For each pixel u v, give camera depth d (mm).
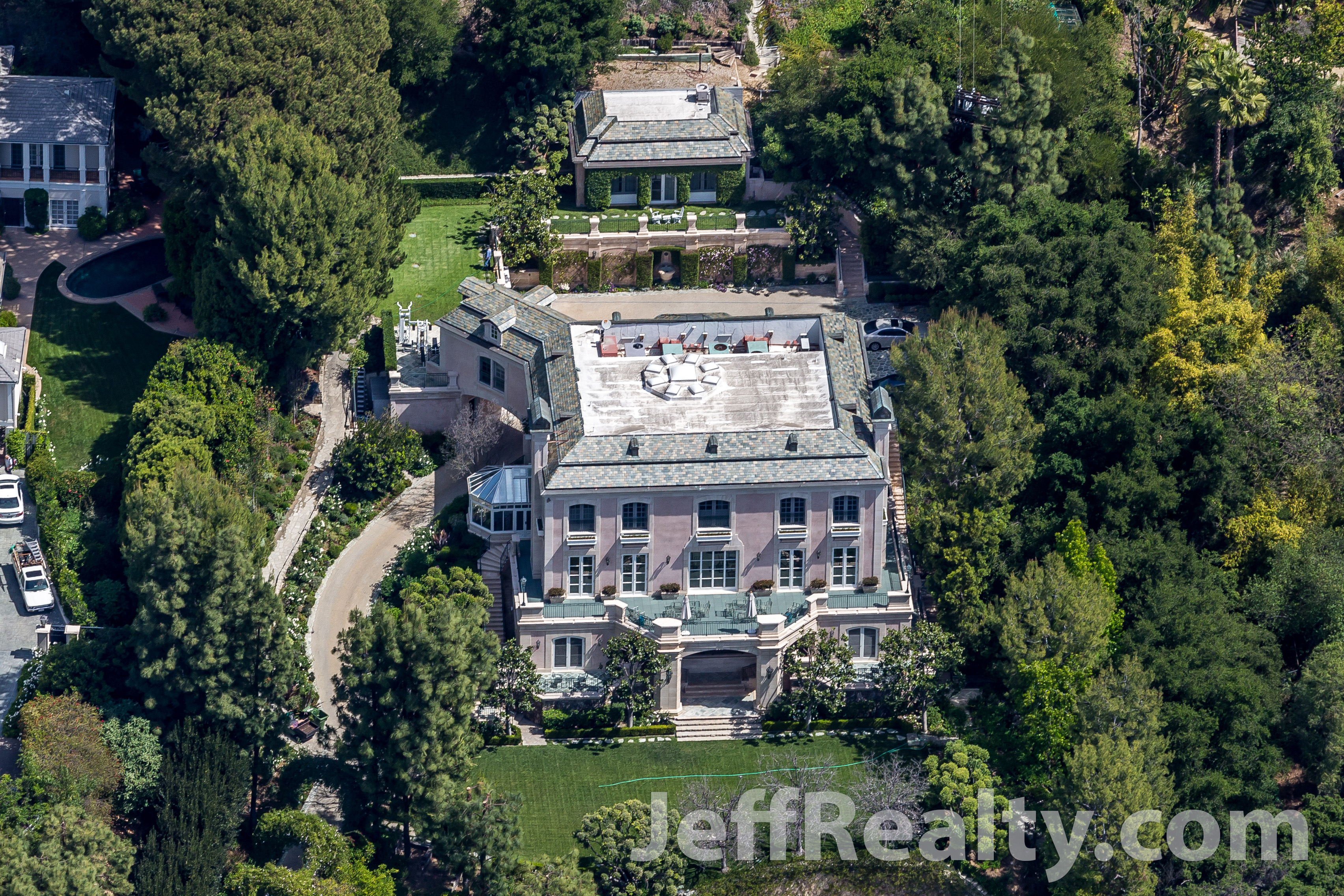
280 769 121250
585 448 125188
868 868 117500
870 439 128500
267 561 130625
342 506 136125
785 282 155875
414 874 117438
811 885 117000
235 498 123875
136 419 131625
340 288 137125
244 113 142375
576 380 130250
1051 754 120438
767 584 127875
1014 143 147500
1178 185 157250
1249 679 123750
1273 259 157125
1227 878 115562
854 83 153625
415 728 113875
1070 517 132750
